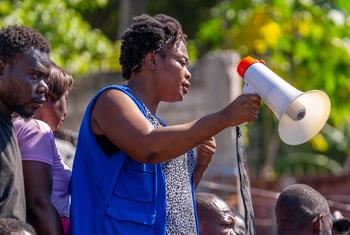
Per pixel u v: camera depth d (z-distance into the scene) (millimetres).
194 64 18828
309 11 24891
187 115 18797
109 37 31438
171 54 8258
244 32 25062
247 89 7867
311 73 25438
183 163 8352
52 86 8977
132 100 7973
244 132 26031
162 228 7973
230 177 17703
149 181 8008
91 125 8055
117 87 8000
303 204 9359
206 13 31344
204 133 7617
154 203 7980
